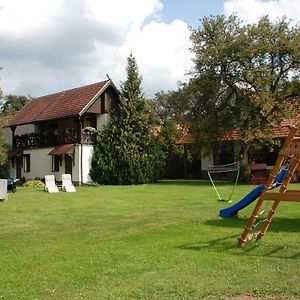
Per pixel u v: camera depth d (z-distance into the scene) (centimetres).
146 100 3272
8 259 771
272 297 536
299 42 2686
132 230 1064
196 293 557
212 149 3128
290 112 2772
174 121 3878
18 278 646
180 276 637
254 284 588
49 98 4019
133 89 3234
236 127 2830
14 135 4003
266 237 914
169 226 1097
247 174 2856
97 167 3191
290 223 1109
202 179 3550
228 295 548
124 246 865
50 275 660
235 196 1894
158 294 557
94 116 3466
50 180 2531
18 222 1246
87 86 3628
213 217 1247
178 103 3108
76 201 1833
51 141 3541
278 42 2731
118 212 1422
